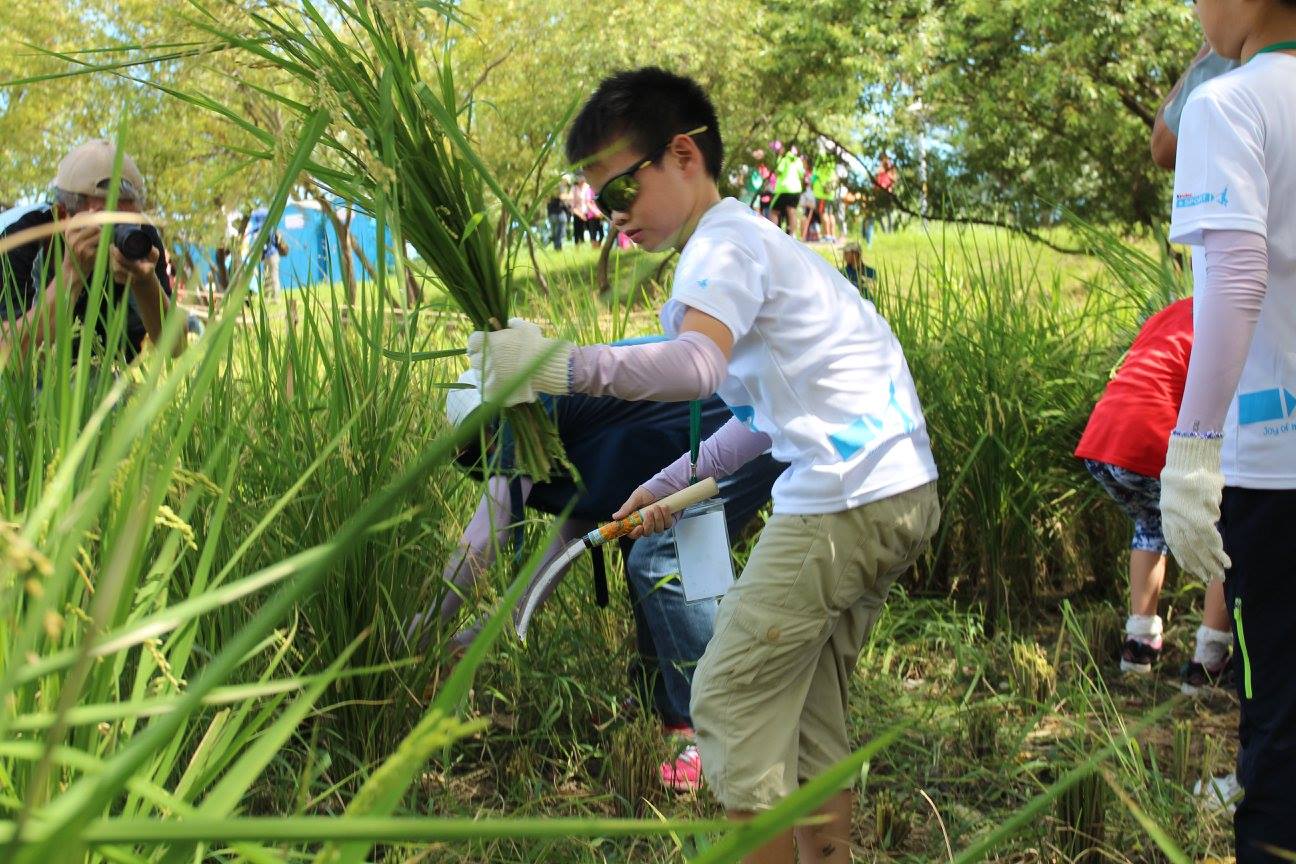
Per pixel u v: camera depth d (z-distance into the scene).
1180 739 3.18
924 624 4.26
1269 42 2.28
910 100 11.40
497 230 2.73
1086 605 4.70
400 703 3.17
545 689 3.54
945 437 4.53
